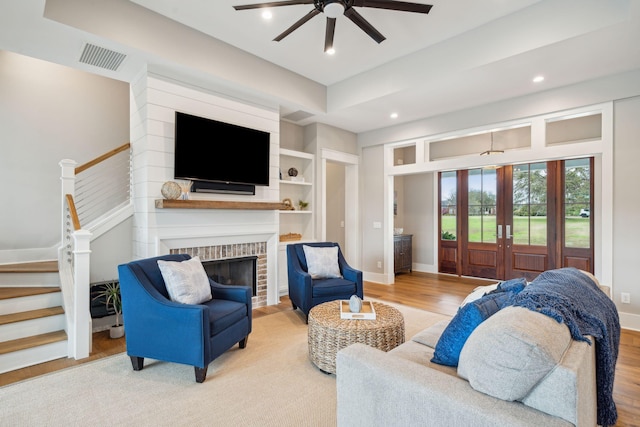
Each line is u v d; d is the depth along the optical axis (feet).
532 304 4.21
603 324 4.65
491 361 3.57
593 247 16.24
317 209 17.81
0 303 9.51
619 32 8.81
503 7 9.80
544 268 17.88
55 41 9.53
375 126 18.63
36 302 10.05
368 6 7.90
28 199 13.44
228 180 12.82
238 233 13.41
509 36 10.16
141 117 11.44
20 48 9.94
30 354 8.66
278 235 14.92
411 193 23.91
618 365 8.86
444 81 12.10
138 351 8.23
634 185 11.38
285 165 17.56
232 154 12.95
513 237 19.03
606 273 11.90
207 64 11.55
